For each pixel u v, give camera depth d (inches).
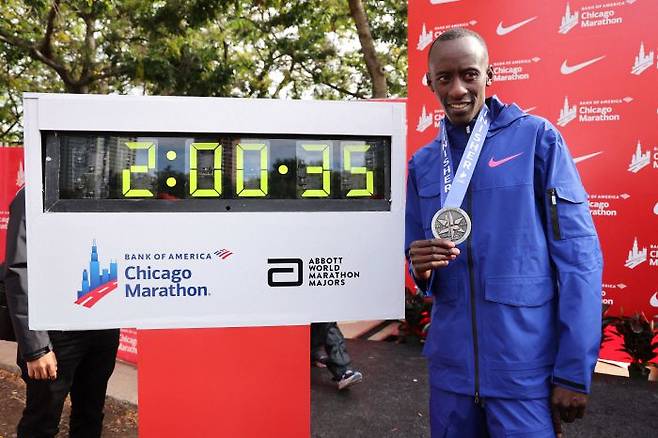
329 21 592.7
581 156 180.1
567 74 180.5
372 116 72.2
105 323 70.1
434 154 78.5
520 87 187.5
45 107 66.7
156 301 70.8
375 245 73.4
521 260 66.5
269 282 72.2
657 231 172.4
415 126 212.4
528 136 68.8
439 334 72.0
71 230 68.7
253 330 76.6
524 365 65.8
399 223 73.6
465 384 68.8
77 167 68.7
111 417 145.0
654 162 171.5
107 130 67.9
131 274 70.1
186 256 70.8
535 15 183.9
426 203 76.7
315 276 72.8
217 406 76.6
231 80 541.6
